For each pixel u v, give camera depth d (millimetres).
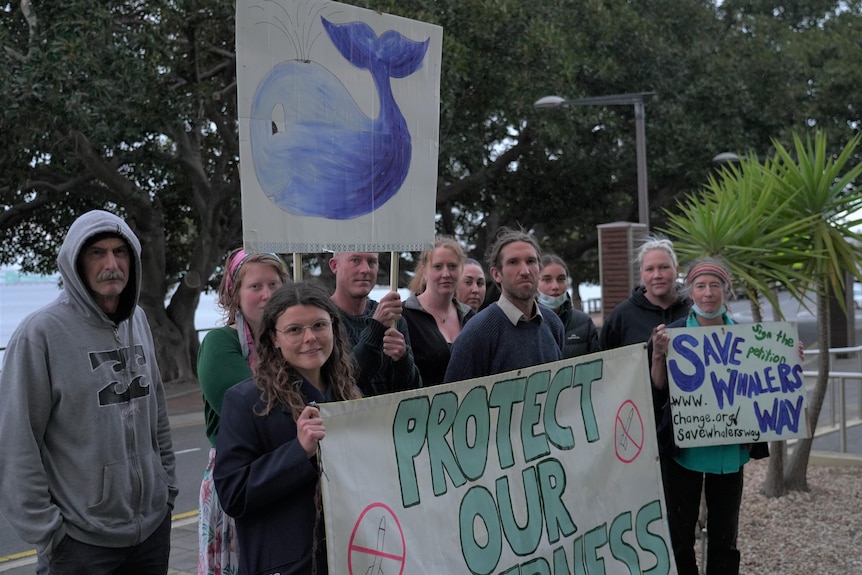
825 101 23891
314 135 3469
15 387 2871
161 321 18984
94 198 18391
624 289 15453
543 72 19250
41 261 21828
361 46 3637
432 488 3133
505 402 3508
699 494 4594
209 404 3344
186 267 22734
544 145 21688
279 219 3363
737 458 4531
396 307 3818
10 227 20125
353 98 3609
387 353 3805
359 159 3627
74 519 2938
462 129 20141
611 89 22875
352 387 3059
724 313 4754
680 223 6391
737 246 6051
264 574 2734
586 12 21453
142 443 3154
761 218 6262
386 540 2922
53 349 2939
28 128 14312
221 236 20250
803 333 26125
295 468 2641
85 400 2979
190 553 6176
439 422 3215
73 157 16547
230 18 15906
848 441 9195
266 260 3457
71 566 2943
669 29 23797
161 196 20000
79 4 14125
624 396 4098
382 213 3721
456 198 24406
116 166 17812
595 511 3865
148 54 15391
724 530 4570
